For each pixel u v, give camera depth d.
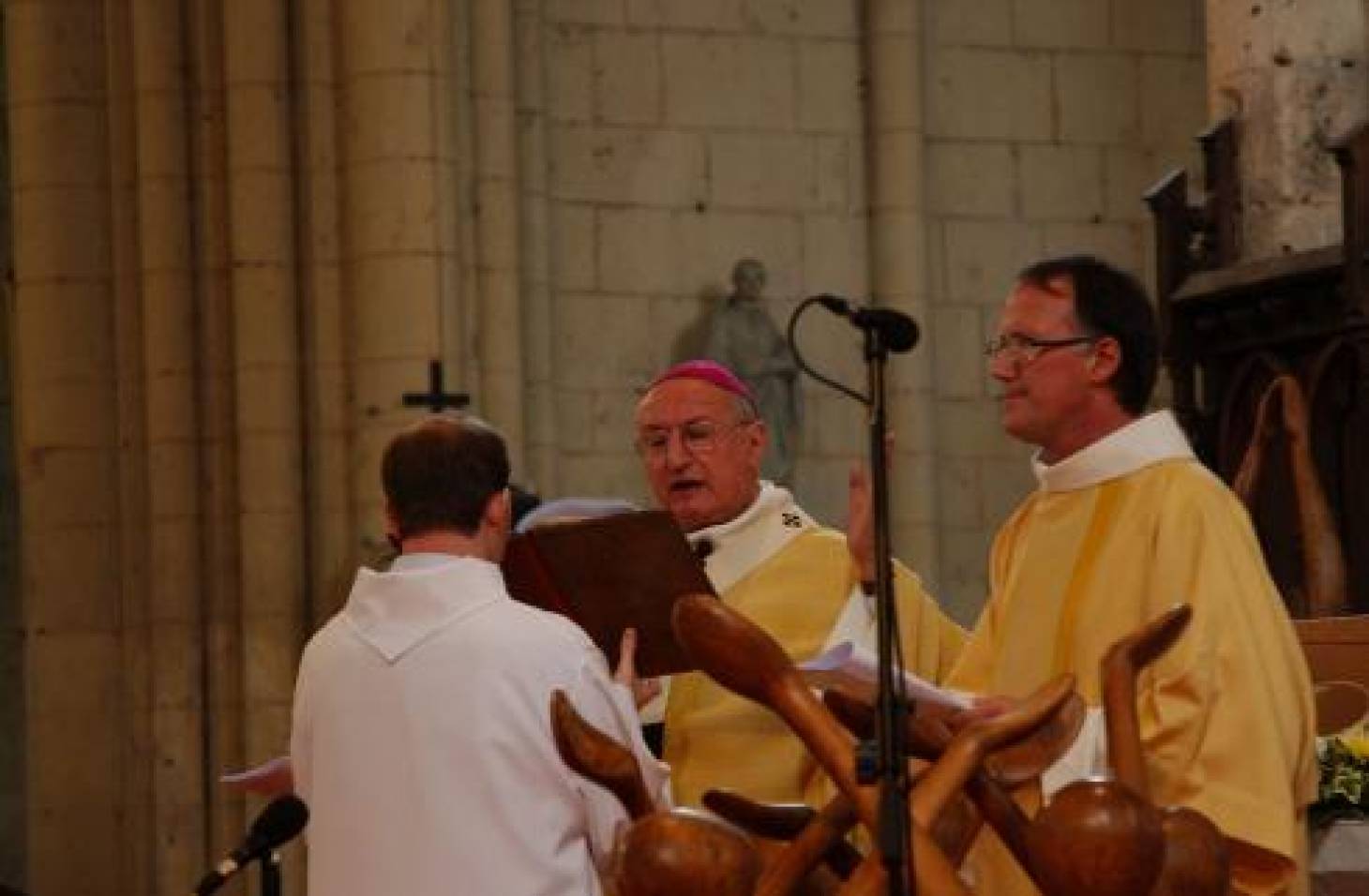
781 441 37.56
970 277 39.28
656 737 15.19
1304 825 12.66
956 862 10.05
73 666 36.88
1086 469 13.25
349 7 35.75
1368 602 23.47
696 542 15.64
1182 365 25.14
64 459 36.94
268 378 35.84
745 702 15.02
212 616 36.25
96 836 36.78
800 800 14.96
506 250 36.25
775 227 38.56
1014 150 39.62
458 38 36.19
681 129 38.34
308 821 13.22
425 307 35.28
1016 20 39.84
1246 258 27.12
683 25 38.47
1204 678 12.23
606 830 12.73
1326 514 22.36
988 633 13.83
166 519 36.31
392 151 35.41
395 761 12.75
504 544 13.55
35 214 37.12
